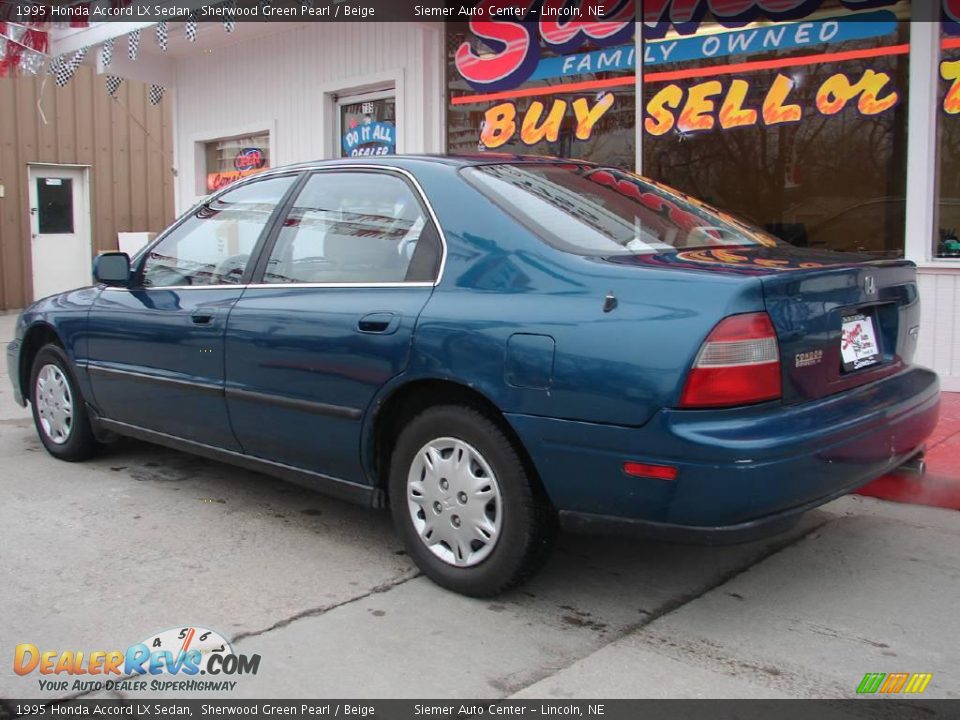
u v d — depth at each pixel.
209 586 3.79
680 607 3.61
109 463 5.64
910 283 3.97
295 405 4.06
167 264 4.96
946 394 6.48
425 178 3.94
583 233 3.62
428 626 3.44
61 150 14.55
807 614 3.55
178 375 4.65
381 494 3.94
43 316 5.59
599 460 3.17
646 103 7.79
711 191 7.55
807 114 7.04
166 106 15.80
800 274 3.21
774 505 3.06
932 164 6.44
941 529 4.44
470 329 3.45
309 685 3.01
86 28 9.73
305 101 10.15
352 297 3.91
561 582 3.85
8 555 4.12
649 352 3.06
